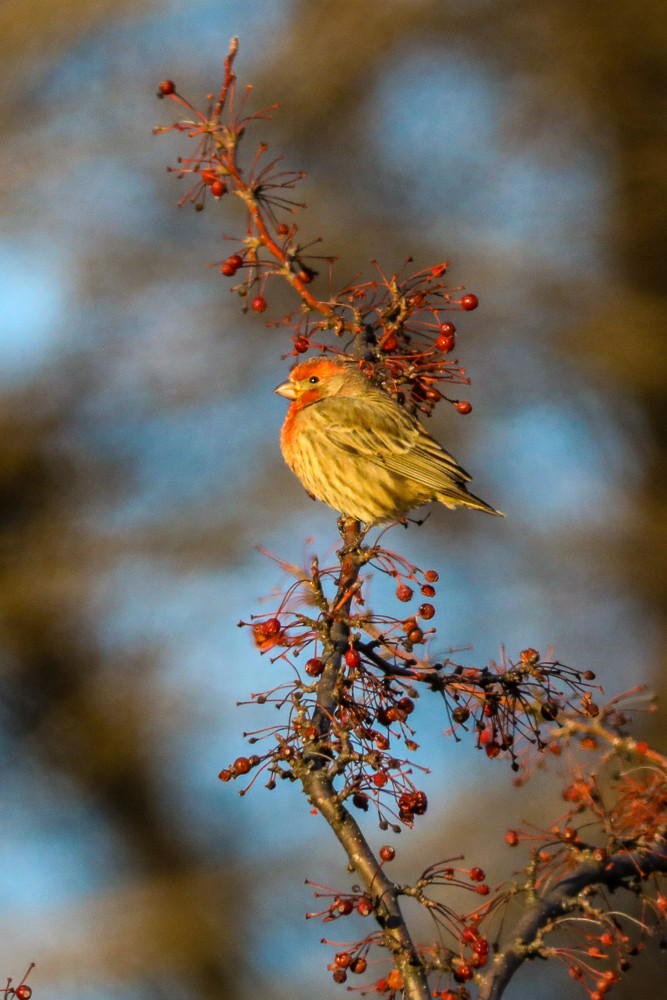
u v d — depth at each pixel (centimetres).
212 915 1848
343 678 518
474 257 1950
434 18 1905
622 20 1848
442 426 1961
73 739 1944
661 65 1888
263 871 1864
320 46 1895
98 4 1903
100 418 2069
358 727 512
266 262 675
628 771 552
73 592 1981
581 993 1420
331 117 1942
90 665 1989
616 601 1898
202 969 1827
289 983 1791
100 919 1872
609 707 557
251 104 1917
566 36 1884
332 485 880
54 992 1809
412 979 470
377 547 596
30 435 2048
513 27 1911
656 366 1897
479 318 1956
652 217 1922
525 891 524
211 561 1977
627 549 1894
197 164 653
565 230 1959
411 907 1652
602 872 536
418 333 776
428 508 1941
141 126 1975
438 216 1975
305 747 502
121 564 2000
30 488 2061
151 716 1922
